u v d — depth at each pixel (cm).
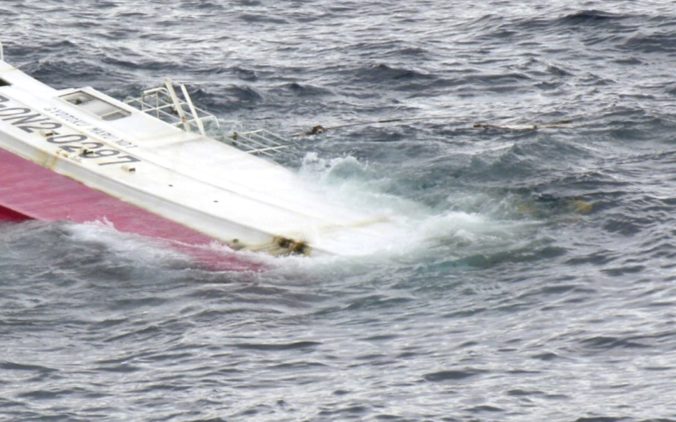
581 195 18000
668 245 16550
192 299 15875
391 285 16075
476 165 18950
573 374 13938
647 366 13988
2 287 16138
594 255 16438
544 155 19238
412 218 17650
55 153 18612
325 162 19200
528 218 17500
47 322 15400
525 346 14500
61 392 13950
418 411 13400
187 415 13488
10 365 14462
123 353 14725
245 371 14275
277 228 17288
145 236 17300
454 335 14838
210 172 18500
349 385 13912
